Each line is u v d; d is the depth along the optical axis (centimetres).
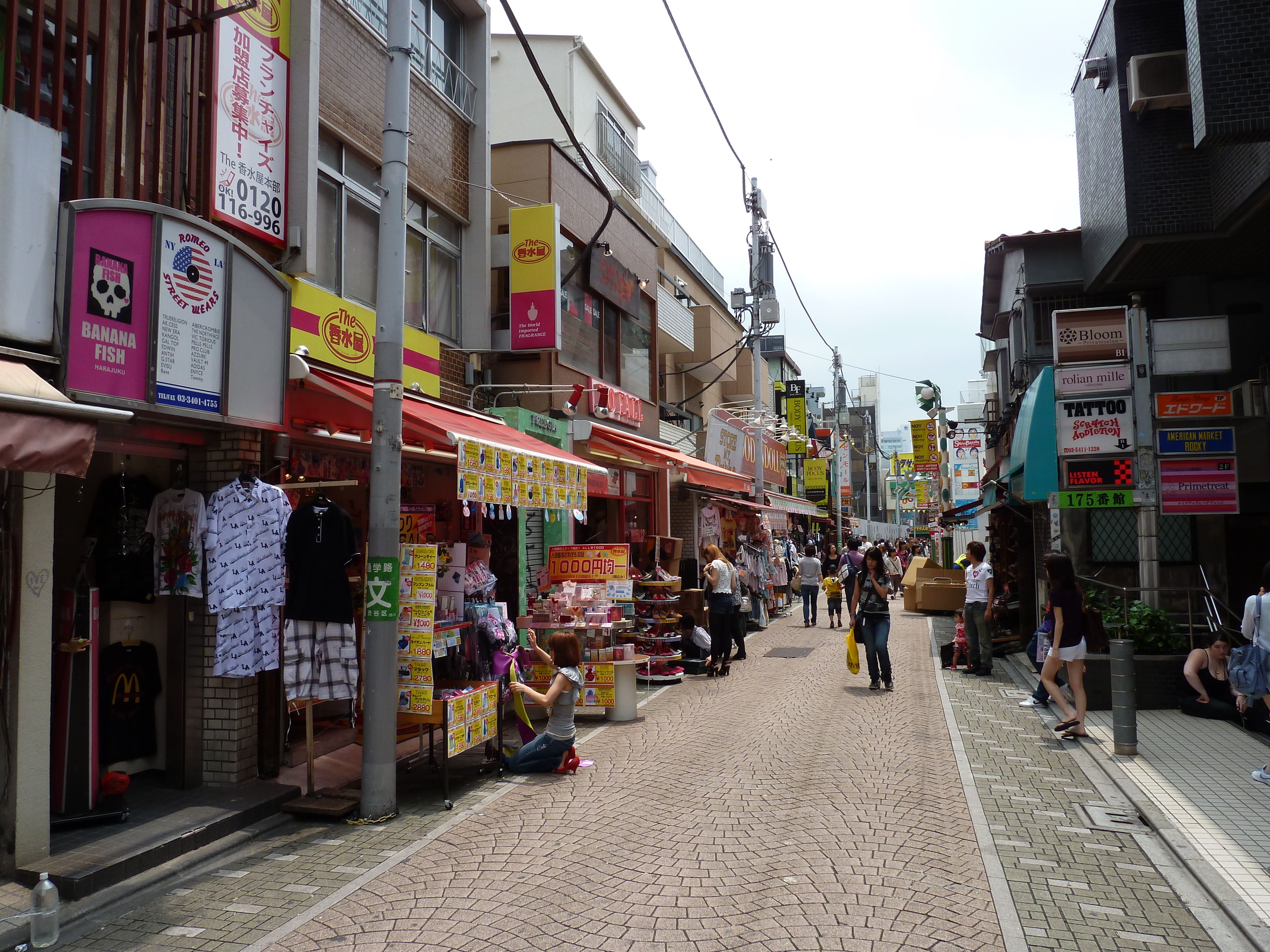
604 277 1448
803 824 574
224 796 617
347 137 898
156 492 679
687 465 1350
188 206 658
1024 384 1554
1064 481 992
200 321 605
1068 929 417
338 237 892
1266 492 1251
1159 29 1052
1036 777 689
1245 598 1252
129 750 645
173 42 651
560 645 734
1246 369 1261
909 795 637
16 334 481
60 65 531
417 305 1058
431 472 986
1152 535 984
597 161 1962
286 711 729
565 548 1006
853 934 409
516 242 1170
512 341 1163
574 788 675
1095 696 941
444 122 1124
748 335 2100
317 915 441
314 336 780
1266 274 1258
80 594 565
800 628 1833
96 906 452
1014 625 1530
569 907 445
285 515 657
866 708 971
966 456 3306
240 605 626
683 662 1257
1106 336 984
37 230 496
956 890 463
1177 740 789
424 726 725
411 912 442
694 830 566
